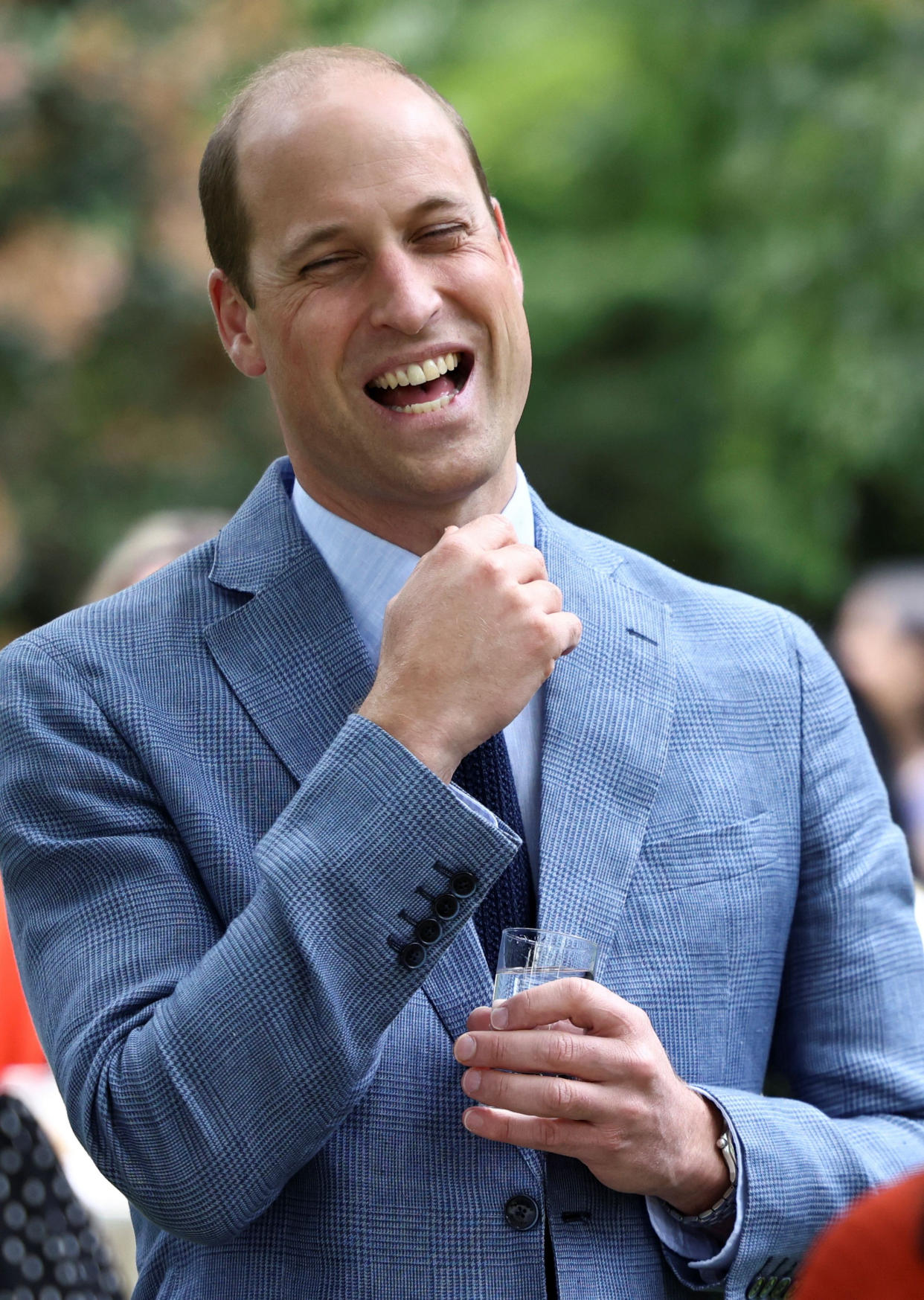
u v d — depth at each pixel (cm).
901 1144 673
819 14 4244
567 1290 628
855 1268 364
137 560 1457
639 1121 609
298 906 600
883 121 3953
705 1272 649
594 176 5112
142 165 3956
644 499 5288
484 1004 651
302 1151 602
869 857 724
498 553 635
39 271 3881
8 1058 1154
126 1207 1059
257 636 696
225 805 668
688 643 734
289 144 673
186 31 3972
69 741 675
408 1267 623
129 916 649
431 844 603
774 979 702
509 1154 636
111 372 4134
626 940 667
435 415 673
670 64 4984
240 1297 632
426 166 670
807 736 729
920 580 1695
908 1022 708
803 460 4322
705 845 689
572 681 701
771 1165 638
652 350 5247
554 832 672
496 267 683
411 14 5019
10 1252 557
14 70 3850
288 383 686
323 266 672
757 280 4234
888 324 4069
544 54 5031
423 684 617
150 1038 609
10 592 4116
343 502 709
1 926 1151
